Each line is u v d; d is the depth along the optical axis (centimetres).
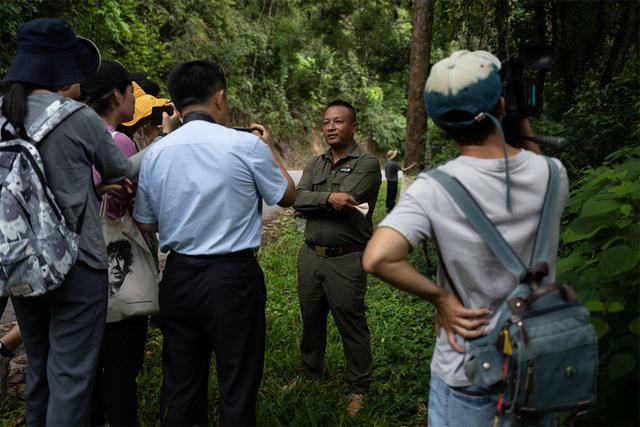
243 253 245
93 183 243
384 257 160
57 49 232
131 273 267
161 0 1580
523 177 164
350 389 334
